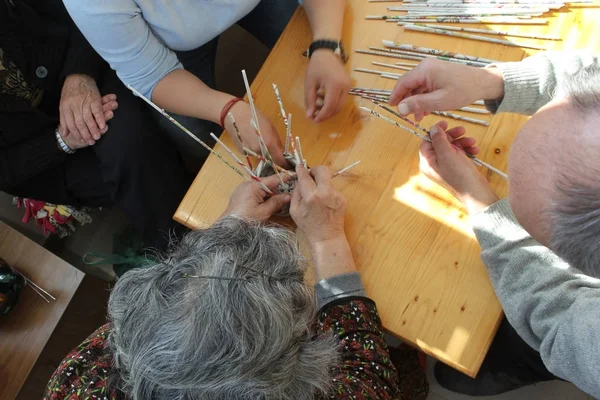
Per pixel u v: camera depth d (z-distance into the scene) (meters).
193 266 0.51
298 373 0.51
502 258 0.75
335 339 0.64
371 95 0.92
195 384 0.46
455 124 0.89
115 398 0.56
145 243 1.37
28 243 1.27
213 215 0.89
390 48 0.96
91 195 1.32
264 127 0.91
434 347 0.76
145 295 0.50
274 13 1.24
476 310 0.77
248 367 0.46
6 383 1.18
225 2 1.03
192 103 0.98
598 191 0.46
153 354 0.47
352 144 0.91
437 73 0.81
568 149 0.49
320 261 0.80
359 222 0.85
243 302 0.48
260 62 1.63
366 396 0.65
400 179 0.87
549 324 0.69
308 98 0.93
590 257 0.49
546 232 0.53
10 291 1.18
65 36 1.21
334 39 0.94
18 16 1.12
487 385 1.23
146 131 1.21
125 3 0.91
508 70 0.81
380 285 0.81
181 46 1.10
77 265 1.58
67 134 1.19
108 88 1.24
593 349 0.61
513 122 0.87
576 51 0.84
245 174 0.88
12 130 1.18
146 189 1.20
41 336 1.21
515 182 0.55
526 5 0.93
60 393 0.62
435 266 0.80
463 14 0.95
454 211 0.83
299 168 0.83
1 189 1.23
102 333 0.69
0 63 1.13
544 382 1.34
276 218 0.90
